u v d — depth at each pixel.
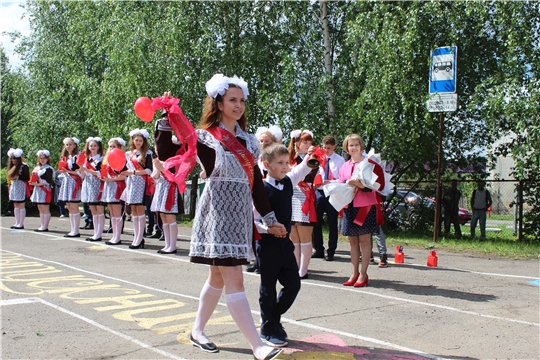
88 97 17.75
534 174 12.32
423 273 7.72
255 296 6.09
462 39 12.16
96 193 11.01
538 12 11.45
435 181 13.77
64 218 17.61
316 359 3.90
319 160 4.77
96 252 9.52
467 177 14.29
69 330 4.51
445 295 6.21
